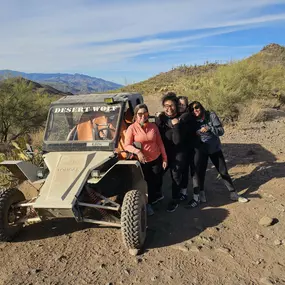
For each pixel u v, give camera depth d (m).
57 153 5.16
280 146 9.56
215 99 14.30
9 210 4.86
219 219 5.22
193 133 5.70
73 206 4.23
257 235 4.63
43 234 5.11
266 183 6.57
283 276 3.74
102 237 4.89
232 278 3.75
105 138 5.16
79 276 3.96
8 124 13.41
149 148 5.24
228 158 8.54
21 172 5.15
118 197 5.24
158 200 5.89
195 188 5.77
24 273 4.08
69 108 5.48
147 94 28.47
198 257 4.21
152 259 4.23
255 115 13.66
